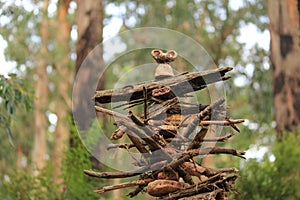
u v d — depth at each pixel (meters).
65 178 7.63
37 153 15.41
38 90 15.59
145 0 14.20
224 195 3.05
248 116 13.10
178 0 14.23
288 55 11.10
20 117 16.39
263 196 7.70
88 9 9.91
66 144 7.93
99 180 7.74
